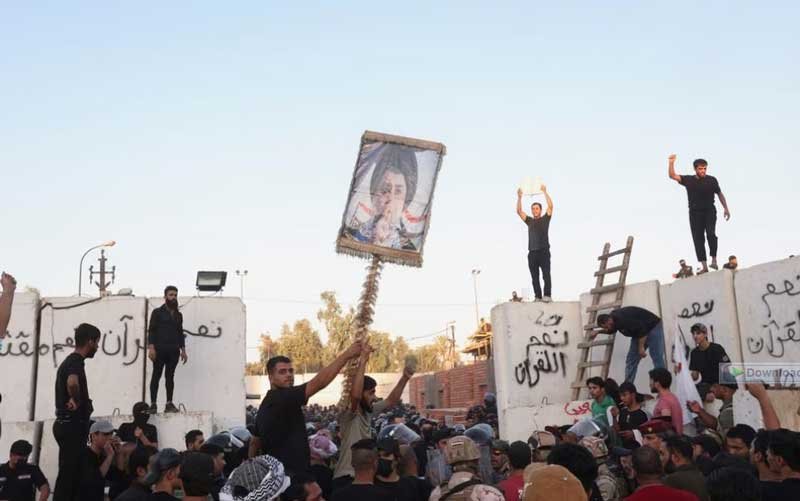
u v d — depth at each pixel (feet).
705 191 43.98
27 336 45.09
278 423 19.01
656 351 43.75
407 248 23.68
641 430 20.80
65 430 25.86
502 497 16.10
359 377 22.38
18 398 44.14
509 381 49.08
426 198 24.14
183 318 46.80
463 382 101.71
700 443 22.58
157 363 41.11
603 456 19.72
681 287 44.42
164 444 39.11
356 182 24.22
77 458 25.89
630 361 42.68
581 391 47.91
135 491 19.42
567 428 28.94
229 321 47.32
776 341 38.73
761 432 17.61
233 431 31.04
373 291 23.43
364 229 23.82
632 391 29.99
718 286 41.86
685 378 33.76
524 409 44.29
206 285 48.06
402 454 22.47
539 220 51.78
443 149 24.53
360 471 18.92
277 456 18.93
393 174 24.29
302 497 17.07
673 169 44.91
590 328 47.65
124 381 45.80
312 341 254.27
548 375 49.57
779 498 16.03
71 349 45.57
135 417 34.04
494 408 52.54
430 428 35.91
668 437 18.54
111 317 46.42
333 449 24.22
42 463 38.93
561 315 50.72
